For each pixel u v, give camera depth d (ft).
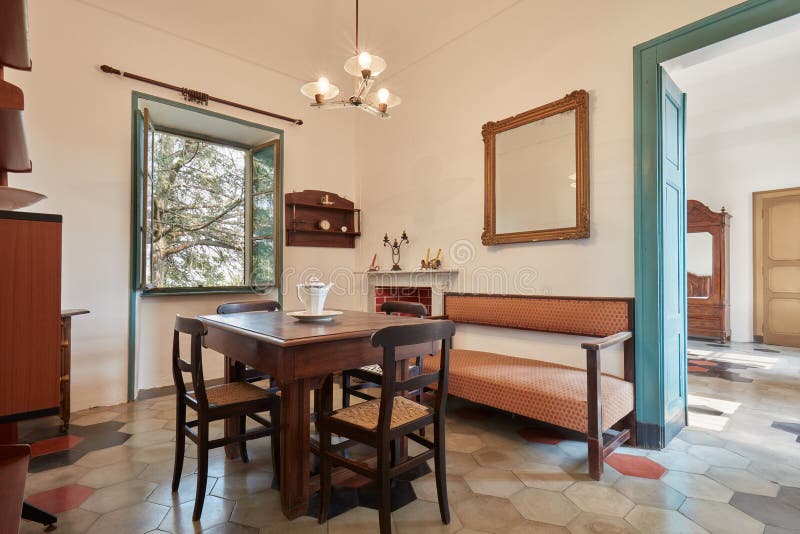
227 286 13.66
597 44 9.13
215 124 13.46
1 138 4.80
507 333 10.95
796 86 15.30
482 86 11.80
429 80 13.51
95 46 10.61
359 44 14.38
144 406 10.50
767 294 19.13
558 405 7.13
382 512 4.92
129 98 11.15
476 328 11.71
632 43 8.54
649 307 8.09
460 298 11.85
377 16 13.21
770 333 19.01
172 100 11.94
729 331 20.04
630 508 5.80
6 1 3.70
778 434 8.50
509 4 11.04
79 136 10.35
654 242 8.04
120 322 10.89
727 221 19.79
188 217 14.10
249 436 6.07
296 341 5.12
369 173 16.12
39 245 4.03
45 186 9.85
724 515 5.60
